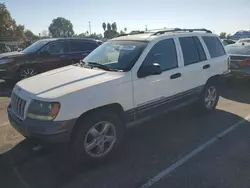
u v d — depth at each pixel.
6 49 23.70
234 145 3.91
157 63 4.08
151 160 3.51
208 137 4.22
